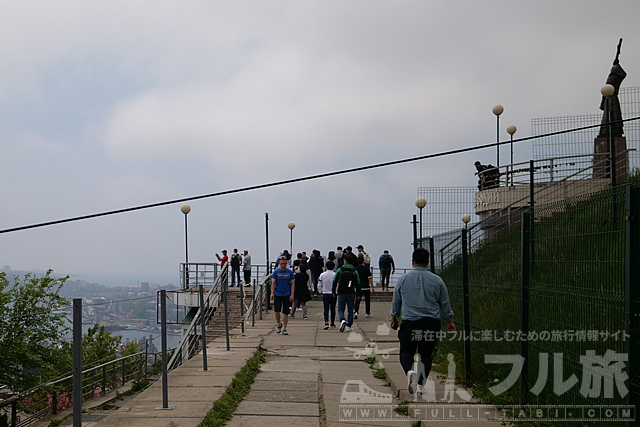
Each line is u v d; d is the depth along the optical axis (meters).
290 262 27.89
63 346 21.02
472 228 10.27
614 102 21.03
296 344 14.41
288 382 9.72
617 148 20.83
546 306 6.34
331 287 17.61
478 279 8.89
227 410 7.42
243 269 32.22
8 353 19.84
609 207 5.00
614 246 4.88
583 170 19.44
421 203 18.59
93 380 19.53
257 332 17.08
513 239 8.04
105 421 6.64
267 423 7.01
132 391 18.56
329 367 11.34
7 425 15.61
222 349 12.97
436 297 7.79
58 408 17.27
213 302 23.55
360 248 27.39
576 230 5.62
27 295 20.42
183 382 8.99
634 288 4.53
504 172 22.12
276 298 16.48
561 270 5.96
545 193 19.98
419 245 13.76
